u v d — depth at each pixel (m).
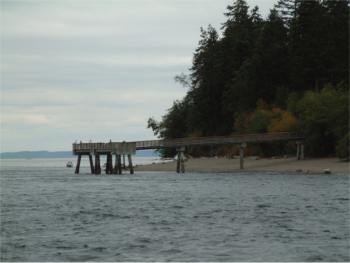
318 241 39.44
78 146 119.88
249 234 42.06
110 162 118.31
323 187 79.62
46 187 88.25
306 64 139.38
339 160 116.25
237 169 119.44
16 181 105.56
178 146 113.94
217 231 43.41
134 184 90.38
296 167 114.38
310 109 120.69
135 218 50.66
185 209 56.84
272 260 34.28
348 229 44.00
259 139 118.38
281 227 45.03
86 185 90.56
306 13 140.38
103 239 40.53
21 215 53.38
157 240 40.03
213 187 82.19
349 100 115.75
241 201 63.62
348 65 137.38
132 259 34.69
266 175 104.69
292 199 65.00
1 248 37.78
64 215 53.12
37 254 36.09
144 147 112.06
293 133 120.94
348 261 34.06
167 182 93.25
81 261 34.34
